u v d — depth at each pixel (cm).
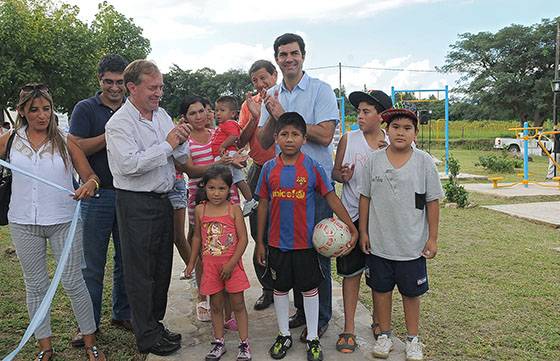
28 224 330
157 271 360
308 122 369
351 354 352
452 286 502
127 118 338
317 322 349
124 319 411
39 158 333
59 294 489
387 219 336
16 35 1694
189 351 363
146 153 329
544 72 3869
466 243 679
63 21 1844
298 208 336
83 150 363
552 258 601
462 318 421
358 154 366
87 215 377
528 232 749
